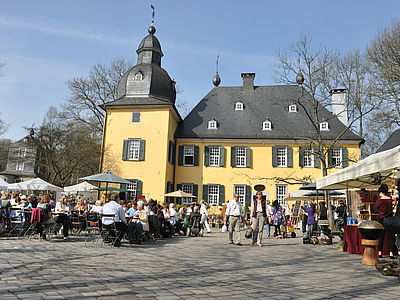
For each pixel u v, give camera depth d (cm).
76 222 1398
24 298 420
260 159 3120
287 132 3158
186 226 1816
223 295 475
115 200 1128
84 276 574
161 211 1589
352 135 3091
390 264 686
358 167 966
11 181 5203
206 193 3084
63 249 959
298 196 2262
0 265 655
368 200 1191
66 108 3612
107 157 2948
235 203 1359
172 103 3047
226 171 3116
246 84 3591
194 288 515
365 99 2264
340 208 1711
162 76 3144
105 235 1114
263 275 653
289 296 478
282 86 3547
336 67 2350
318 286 554
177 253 984
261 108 3394
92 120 3703
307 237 1434
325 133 3122
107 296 445
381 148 3319
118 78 3762
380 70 2547
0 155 5081
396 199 852
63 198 1423
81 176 4181
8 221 1383
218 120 3297
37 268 635
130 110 3003
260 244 1301
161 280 568
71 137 3653
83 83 3628
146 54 3275
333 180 1109
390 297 484
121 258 826
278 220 1817
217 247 1202
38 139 3634
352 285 567
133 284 526
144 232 1334
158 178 2866
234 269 720
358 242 1045
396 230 690
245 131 3180
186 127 3262
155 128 2944
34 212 1166
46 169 3822
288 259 910
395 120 2544
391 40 2541
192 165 3136
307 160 3103
